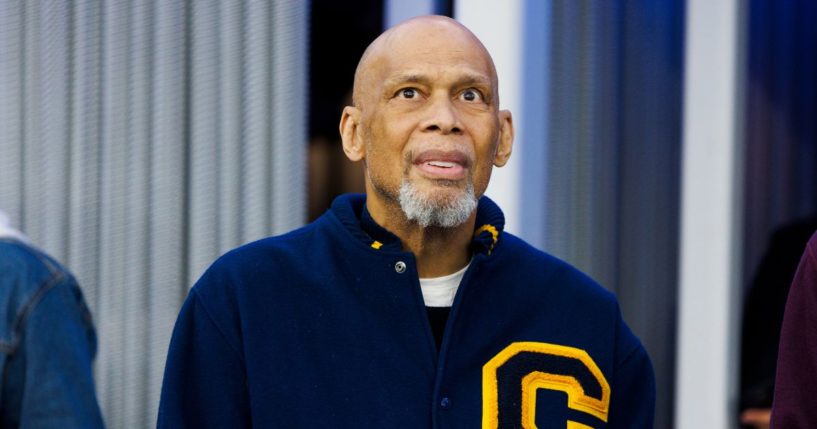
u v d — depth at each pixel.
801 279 4.52
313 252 4.31
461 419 4.09
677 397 7.46
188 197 6.08
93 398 4.42
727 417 7.44
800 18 8.00
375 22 7.00
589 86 7.07
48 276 4.51
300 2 6.26
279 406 4.03
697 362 7.41
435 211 3.99
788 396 4.50
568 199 7.05
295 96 6.23
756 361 7.52
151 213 6.02
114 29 5.96
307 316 4.16
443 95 4.04
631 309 7.33
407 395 4.09
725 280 7.38
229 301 4.17
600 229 7.13
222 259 4.32
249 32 6.18
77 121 5.92
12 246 4.54
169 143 6.03
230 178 6.13
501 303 4.31
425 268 4.29
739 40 7.50
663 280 7.42
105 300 5.96
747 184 7.84
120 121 5.97
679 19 7.40
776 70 7.93
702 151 7.38
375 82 4.14
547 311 4.35
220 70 6.13
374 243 4.23
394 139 4.04
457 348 4.19
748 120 7.84
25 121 5.88
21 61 5.87
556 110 7.01
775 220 7.96
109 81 5.96
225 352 4.11
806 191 8.08
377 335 4.15
